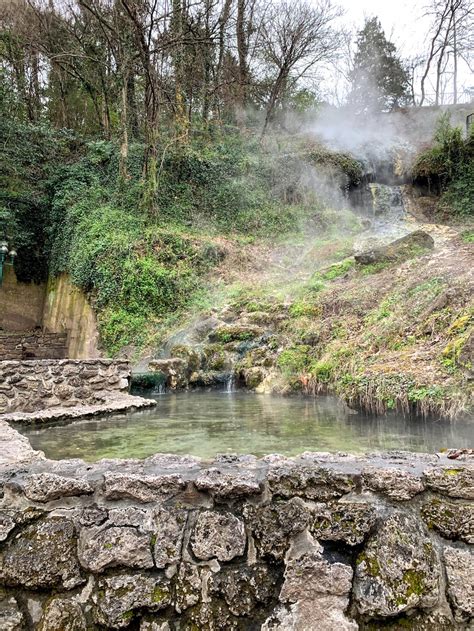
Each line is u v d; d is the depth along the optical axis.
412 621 1.34
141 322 9.42
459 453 1.66
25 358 10.13
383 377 4.07
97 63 13.84
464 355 3.70
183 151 13.07
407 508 1.40
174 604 1.39
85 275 10.18
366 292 7.01
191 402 4.90
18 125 12.21
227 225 12.70
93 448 2.72
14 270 12.69
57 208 12.02
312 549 1.39
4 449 2.16
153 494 1.46
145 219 11.22
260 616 1.37
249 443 2.79
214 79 15.98
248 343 7.13
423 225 12.70
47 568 1.42
